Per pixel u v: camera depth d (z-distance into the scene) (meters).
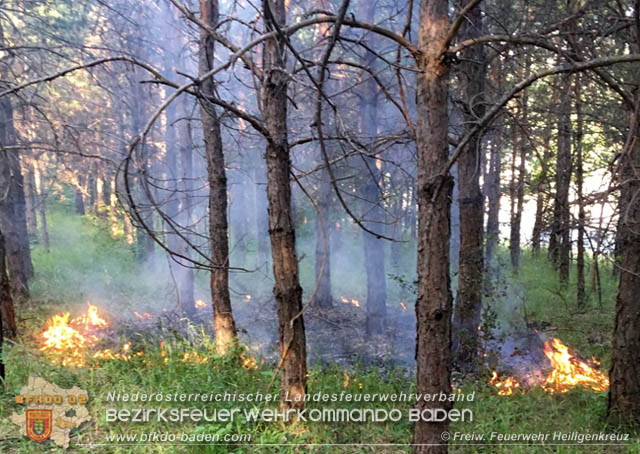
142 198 14.66
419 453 3.27
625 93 2.86
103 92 15.76
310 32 12.23
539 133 7.05
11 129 10.66
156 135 16.16
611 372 5.13
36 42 11.30
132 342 7.58
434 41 3.06
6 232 10.14
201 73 6.25
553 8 5.59
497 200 15.01
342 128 3.34
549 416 5.27
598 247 3.21
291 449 4.02
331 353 9.45
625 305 4.98
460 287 7.26
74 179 17.66
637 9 3.01
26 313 9.17
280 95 4.56
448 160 3.17
